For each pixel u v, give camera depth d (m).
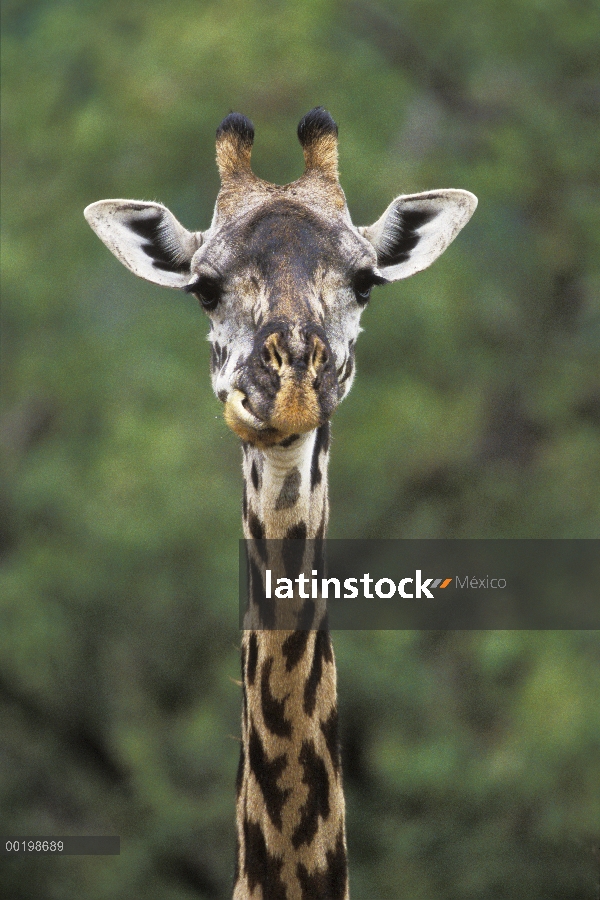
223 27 47.34
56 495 47.72
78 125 48.88
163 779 46.50
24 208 50.28
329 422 16.70
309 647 16.17
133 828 48.34
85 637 48.22
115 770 50.47
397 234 18.66
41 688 48.62
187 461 46.06
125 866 46.28
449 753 41.66
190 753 46.19
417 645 45.94
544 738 38.81
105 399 49.12
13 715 50.41
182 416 47.47
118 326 51.25
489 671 42.09
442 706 44.31
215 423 47.22
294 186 17.25
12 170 51.84
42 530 47.88
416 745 43.09
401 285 45.59
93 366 49.16
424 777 41.12
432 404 46.72
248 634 16.73
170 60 47.78
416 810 44.72
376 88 47.25
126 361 48.66
